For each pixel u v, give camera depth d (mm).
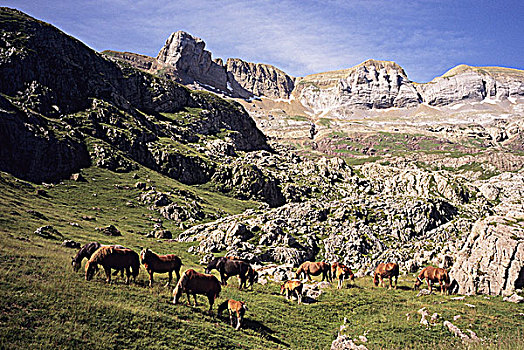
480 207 140750
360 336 26062
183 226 109375
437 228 104062
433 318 27906
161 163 177750
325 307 33156
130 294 24969
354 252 80375
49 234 54562
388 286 41625
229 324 24750
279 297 35688
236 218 87375
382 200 119688
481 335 24828
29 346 16000
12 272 23750
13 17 176750
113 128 170625
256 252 69250
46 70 168875
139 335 19609
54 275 25422
